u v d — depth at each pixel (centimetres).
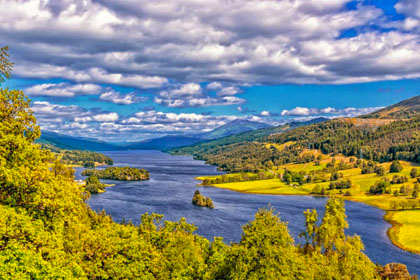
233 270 3372
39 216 3338
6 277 2353
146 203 16588
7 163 3359
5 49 3491
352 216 15050
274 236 3622
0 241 2594
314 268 4475
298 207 16738
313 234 6309
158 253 4300
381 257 9844
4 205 3105
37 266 2605
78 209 3941
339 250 5178
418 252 10262
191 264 4450
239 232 11644
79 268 3012
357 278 4581
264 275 3253
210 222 13062
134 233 4359
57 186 3547
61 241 3120
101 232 4075
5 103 3781
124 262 3753
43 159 4056
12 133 3716
